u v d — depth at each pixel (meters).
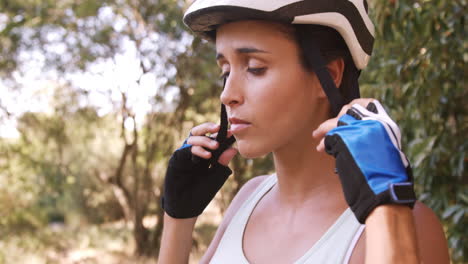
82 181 10.57
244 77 0.73
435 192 2.23
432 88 2.13
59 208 11.39
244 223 0.85
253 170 6.80
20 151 8.67
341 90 0.76
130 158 9.69
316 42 0.70
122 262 8.45
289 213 0.79
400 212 0.52
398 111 2.32
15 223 9.13
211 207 9.45
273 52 0.70
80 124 8.84
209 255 0.93
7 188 8.89
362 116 0.60
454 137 2.21
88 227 10.97
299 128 0.73
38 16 7.65
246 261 0.79
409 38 2.12
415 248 0.51
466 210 2.00
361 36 0.74
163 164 8.65
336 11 0.70
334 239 0.70
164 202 0.96
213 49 7.52
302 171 0.78
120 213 11.37
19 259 8.46
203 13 0.72
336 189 0.75
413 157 2.10
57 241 9.40
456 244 2.18
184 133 8.27
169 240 0.95
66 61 8.00
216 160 0.90
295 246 0.75
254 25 0.71
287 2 0.68
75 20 7.82
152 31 7.78
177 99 7.93
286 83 0.71
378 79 2.45
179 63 7.69
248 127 0.72
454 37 2.13
